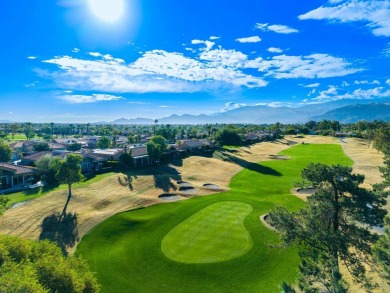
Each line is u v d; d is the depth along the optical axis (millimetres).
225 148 124125
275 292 25312
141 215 44750
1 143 83625
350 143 148375
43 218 40781
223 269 29203
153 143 83500
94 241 35688
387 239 18656
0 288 14062
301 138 184875
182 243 34844
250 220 41844
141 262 30812
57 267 18484
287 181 71625
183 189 61875
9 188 58719
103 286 26688
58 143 129250
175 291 26156
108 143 123562
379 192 22625
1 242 20312
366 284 19391
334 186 22969
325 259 18266
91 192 53906
